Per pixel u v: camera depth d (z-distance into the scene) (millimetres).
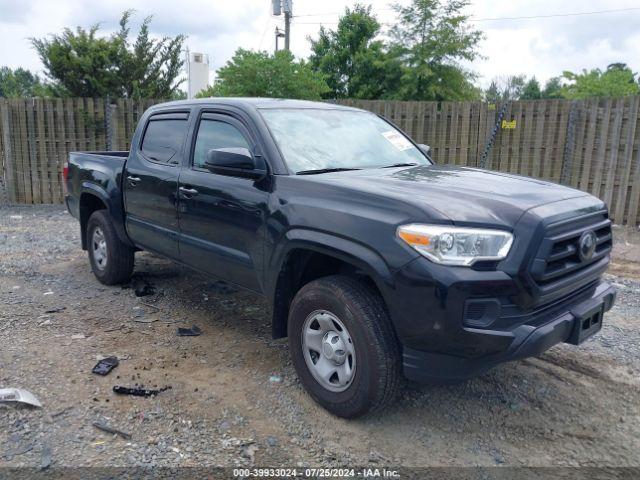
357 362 3305
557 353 4516
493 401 3785
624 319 5281
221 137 4516
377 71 24234
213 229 4395
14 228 9328
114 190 5684
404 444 3291
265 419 3504
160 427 3377
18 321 4984
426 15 21859
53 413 3479
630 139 9406
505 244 3008
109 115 11609
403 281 3027
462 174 4059
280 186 3816
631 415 3637
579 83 32312
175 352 4445
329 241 3379
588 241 3400
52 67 13523
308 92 15844
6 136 11688
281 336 3988
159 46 14273
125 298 5703
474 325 2943
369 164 4371
